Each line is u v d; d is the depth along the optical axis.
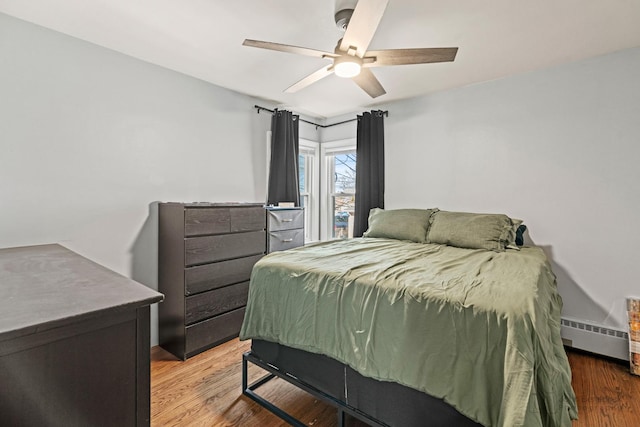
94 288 0.92
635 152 2.27
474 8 1.79
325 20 1.92
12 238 1.93
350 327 1.49
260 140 3.49
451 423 1.20
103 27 2.03
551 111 2.60
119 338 0.79
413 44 2.19
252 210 2.82
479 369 1.14
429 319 1.28
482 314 1.17
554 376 1.12
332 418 1.71
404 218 2.98
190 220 2.36
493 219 2.52
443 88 3.10
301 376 1.69
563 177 2.55
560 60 2.47
